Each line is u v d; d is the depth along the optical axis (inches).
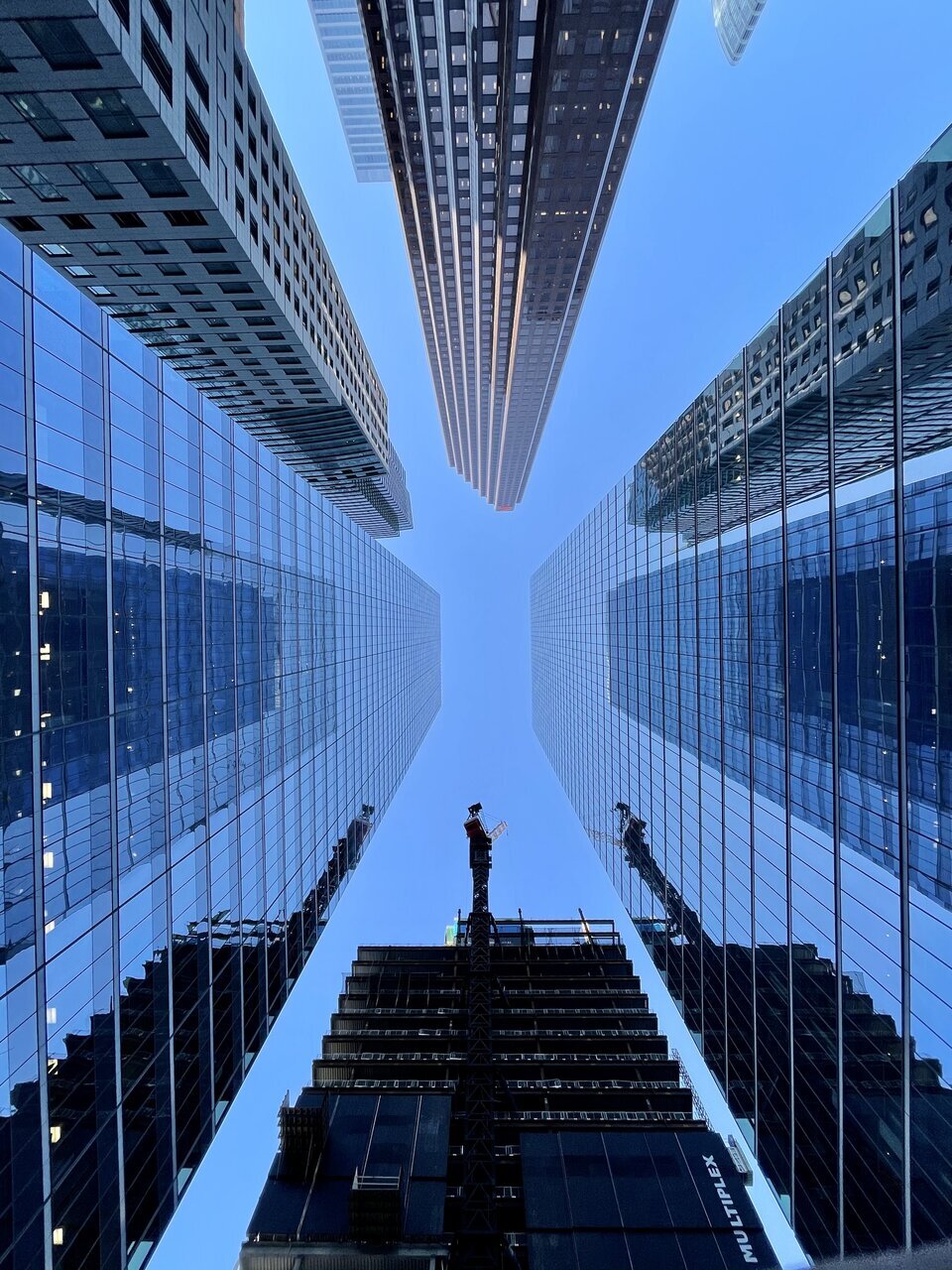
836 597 1017.5
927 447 801.6
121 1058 922.1
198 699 1194.0
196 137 1364.4
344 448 4077.3
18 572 735.7
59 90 1110.4
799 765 1128.2
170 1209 1044.5
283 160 2074.3
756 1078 1315.2
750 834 1330.0
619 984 2485.2
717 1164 1469.0
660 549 1897.1
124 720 949.8
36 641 763.4
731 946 1417.3
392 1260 1242.6
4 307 725.9
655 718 1947.6
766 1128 1278.3
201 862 1186.0
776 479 1208.2
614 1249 1264.8
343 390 3117.6
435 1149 1476.4
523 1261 1321.4
